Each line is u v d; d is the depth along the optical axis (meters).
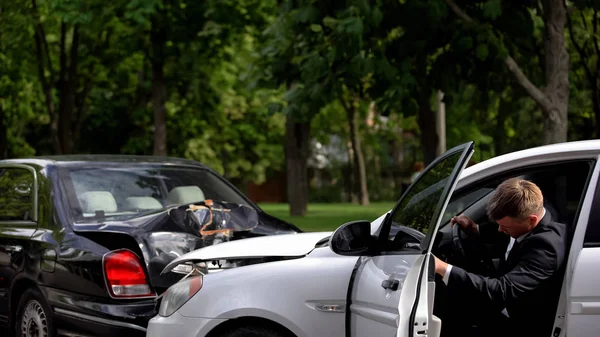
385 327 6.82
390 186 102.56
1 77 44.47
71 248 11.03
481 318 7.77
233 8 38.16
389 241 7.35
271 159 89.25
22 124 55.25
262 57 25.27
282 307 7.73
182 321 8.16
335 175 105.50
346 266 7.70
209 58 40.97
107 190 12.16
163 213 11.15
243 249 8.66
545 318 7.22
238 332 7.93
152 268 10.58
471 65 22.53
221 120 51.59
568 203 8.26
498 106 26.86
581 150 7.23
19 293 11.98
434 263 6.81
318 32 22.47
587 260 6.70
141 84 57.66
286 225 12.27
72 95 47.25
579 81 27.98
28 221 12.09
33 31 42.88
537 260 7.13
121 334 10.36
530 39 22.52
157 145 41.03
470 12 22.06
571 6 22.00
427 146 32.12
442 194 6.41
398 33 22.11
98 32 37.19
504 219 7.37
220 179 13.31
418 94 22.73
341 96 22.77
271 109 23.14
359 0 20.30
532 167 7.40
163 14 37.31
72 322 10.81
